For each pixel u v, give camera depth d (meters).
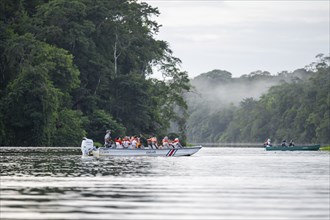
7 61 136.38
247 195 36.84
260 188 40.69
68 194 36.34
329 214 29.98
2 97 133.62
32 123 129.25
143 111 155.12
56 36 153.00
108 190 38.69
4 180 44.66
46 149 117.12
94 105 151.12
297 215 29.72
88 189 39.09
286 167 64.00
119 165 63.88
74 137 136.25
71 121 137.12
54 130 133.25
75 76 143.50
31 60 137.00
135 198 35.03
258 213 30.27
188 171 55.59
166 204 32.91
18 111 129.38
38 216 28.75
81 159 76.81
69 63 142.25
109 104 154.50
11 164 64.06
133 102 154.88
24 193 36.59
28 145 130.38
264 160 82.75
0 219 27.97
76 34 153.75
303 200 34.75
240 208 31.78
